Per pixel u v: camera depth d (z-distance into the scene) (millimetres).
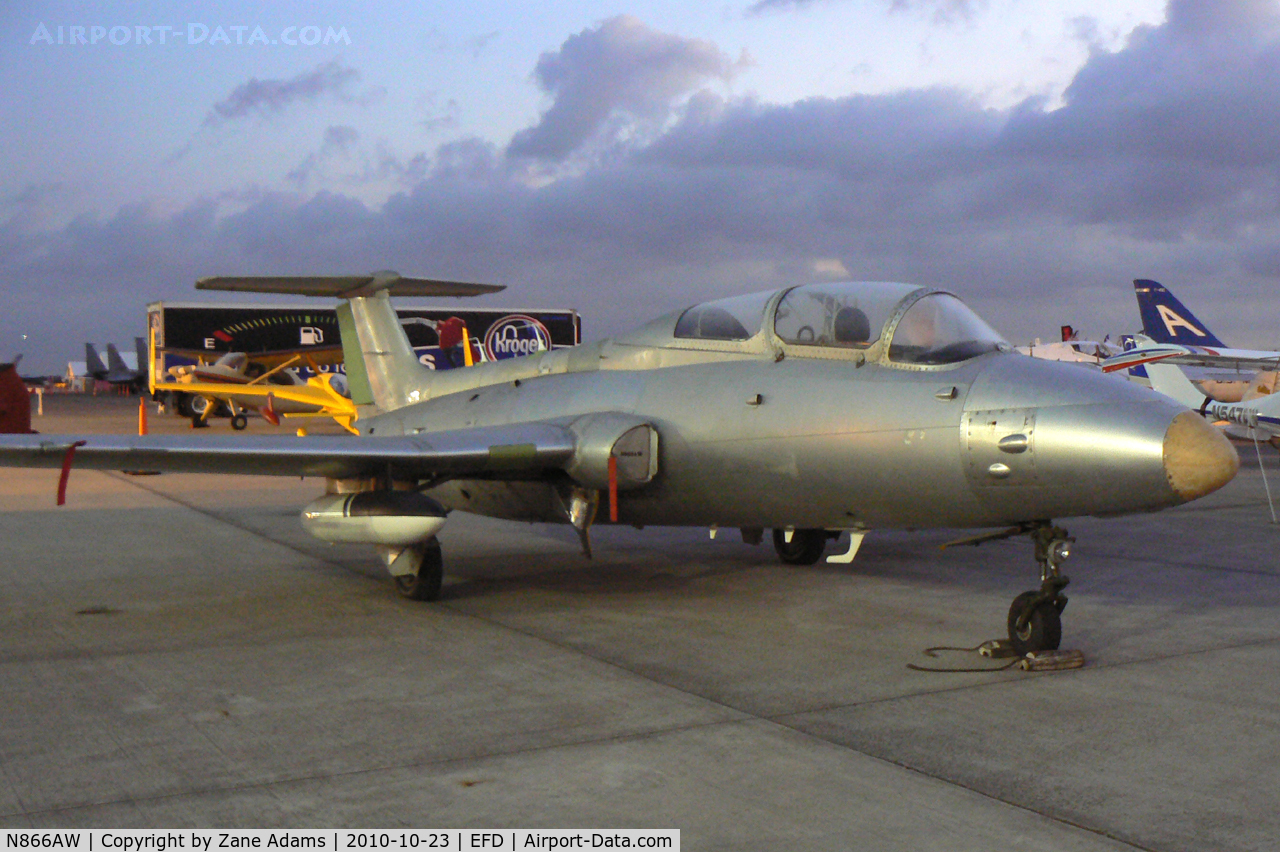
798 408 8281
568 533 14523
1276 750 5238
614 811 4391
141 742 5352
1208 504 18312
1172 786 4719
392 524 8594
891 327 8086
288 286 13375
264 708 5984
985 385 7336
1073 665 6977
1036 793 4625
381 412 13922
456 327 45656
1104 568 11320
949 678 6688
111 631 8172
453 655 7328
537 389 10883
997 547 12953
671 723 5676
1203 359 30391
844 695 6270
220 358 43906
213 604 9312
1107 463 6551
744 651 7441
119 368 85250
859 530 8727
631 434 8945
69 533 14398
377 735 5461
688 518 9656
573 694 6273
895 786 4703
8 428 9688
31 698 6215
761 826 4234
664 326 10008
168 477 25047
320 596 9719
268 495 20422
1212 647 7582
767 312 9062
